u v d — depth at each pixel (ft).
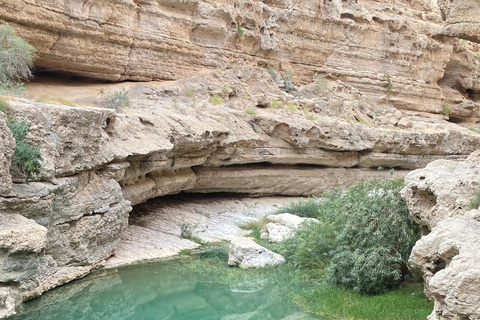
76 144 42.04
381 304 37.83
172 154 61.62
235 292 44.09
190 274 47.85
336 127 88.12
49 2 62.90
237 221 70.03
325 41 111.55
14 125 35.81
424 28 128.16
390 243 42.73
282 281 46.19
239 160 76.07
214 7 88.22
